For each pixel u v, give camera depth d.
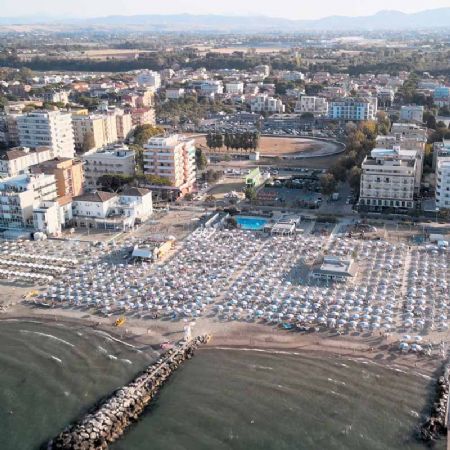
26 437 144.38
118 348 180.62
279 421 149.38
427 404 152.88
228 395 158.75
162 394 159.12
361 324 186.75
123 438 142.88
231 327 190.00
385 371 166.38
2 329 193.12
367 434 144.38
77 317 199.25
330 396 157.62
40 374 169.00
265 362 172.25
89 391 160.75
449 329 184.50
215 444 141.88
